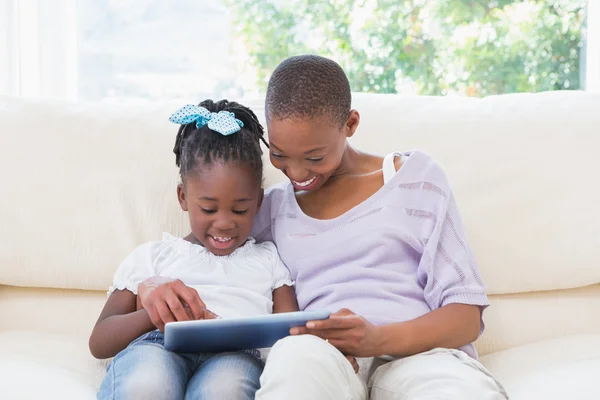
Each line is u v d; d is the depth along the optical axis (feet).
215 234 4.56
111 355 4.35
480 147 5.12
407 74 7.55
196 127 4.68
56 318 5.07
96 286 5.04
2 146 5.10
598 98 5.28
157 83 7.50
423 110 5.32
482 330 4.41
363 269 4.45
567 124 5.12
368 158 4.83
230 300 4.49
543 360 4.46
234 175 4.46
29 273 5.00
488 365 4.61
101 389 3.89
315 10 7.48
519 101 5.33
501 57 7.50
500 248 4.94
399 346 4.00
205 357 4.22
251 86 7.52
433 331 4.08
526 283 4.95
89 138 5.16
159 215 5.06
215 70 7.50
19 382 3.99
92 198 5.05
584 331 4.93
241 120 4.86
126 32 7.47
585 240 4.90
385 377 3.91
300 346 3.42
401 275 4.43
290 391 3.24
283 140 4.24
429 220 4.50
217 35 7.49
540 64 7.50
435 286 4.33
